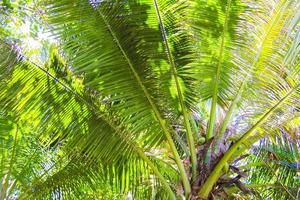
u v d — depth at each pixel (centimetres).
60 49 605
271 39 539
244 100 590
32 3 887
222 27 563
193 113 625
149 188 686
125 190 678
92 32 567
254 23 546
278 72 555
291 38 523
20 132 725
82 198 702
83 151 639
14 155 730
